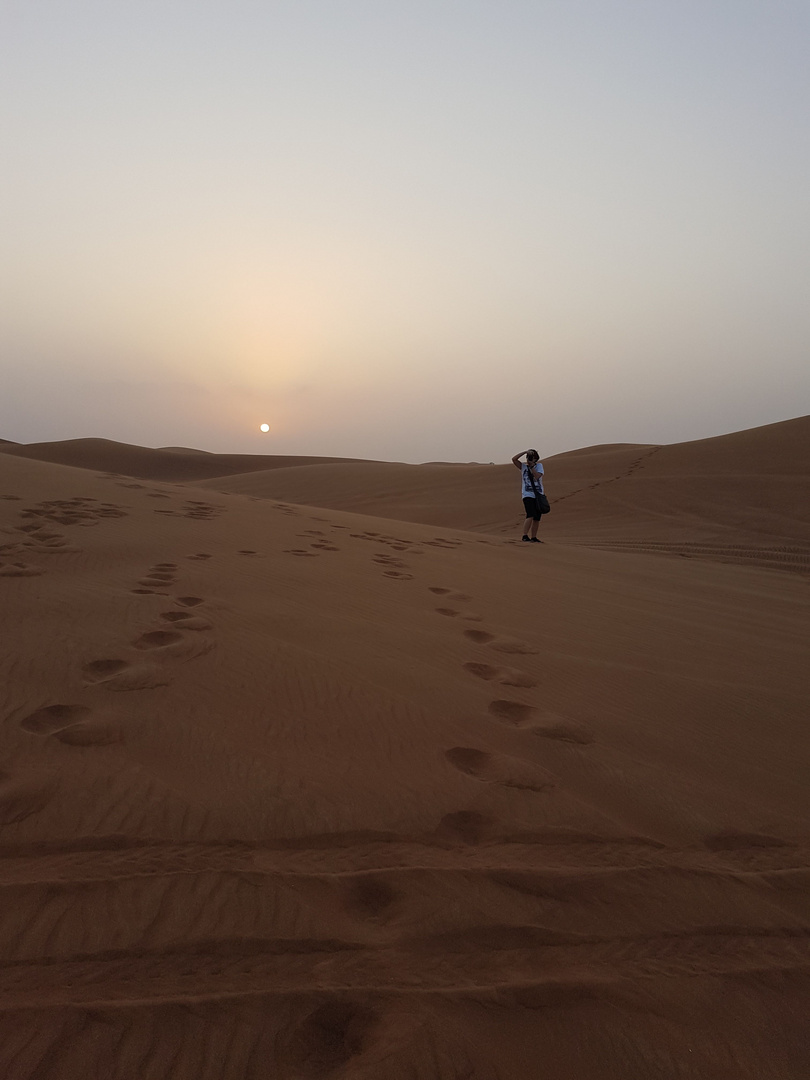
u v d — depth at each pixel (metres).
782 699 3.93
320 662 3.69
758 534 15.90
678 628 5.62
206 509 9.72
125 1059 1.33
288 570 6.10
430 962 1.68
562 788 2.62
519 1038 1.48
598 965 1.73
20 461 11.62
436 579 6.64
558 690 3.71
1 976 1.50
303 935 1.72
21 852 1.91
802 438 24.52
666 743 3.15
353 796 2.41
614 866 2.16
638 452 27.67
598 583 7.65
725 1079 1.44
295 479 34.91
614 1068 1.44
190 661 3.48
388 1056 1.39
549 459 31.42
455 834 2.26
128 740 2.61
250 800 2.30
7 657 3.26
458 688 3.56
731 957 1.82
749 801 2.68
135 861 1.93
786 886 2.15
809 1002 1.68
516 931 1.82
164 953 1.61
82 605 4.24
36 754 2.43
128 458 68.31
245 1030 1.42
